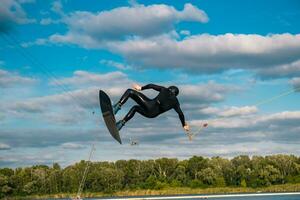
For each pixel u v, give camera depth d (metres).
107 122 16.70
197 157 165.75
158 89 17.03
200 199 66.38
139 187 148.50
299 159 159.62
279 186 142.62
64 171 145.12
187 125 17.92
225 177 152.12
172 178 157.12
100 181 138.50
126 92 16.75
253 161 154.38
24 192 141.50
